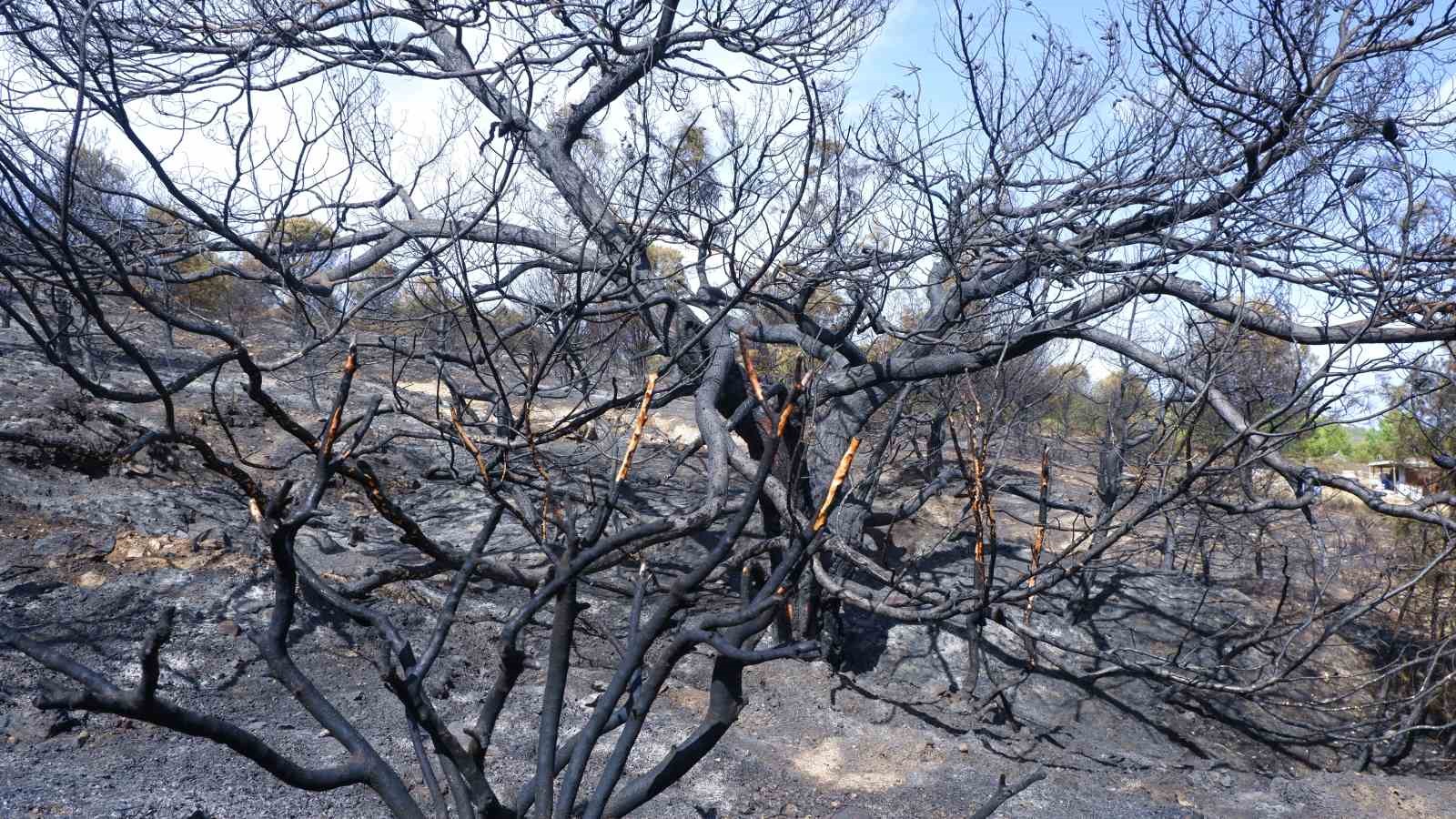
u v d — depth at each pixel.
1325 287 10.13
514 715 8.22
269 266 8.45
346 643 8.94
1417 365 8.49
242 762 6.71
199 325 2.96
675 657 2.12
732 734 8.80
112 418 12.59
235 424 14.34
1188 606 14.23
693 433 19.52
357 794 6.51
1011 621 10.56
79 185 8.30
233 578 9.36
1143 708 11.88
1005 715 10.95
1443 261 9.24
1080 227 11.56
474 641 9.46
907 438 12.72
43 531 9.47
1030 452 14.83
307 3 11.63
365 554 10.90
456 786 2.16
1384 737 10.31
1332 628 9.73
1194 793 9.00
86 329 12.19
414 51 12.13
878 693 10.86
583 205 11.12
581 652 9.78
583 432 10.76
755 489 2.03
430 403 15.16
